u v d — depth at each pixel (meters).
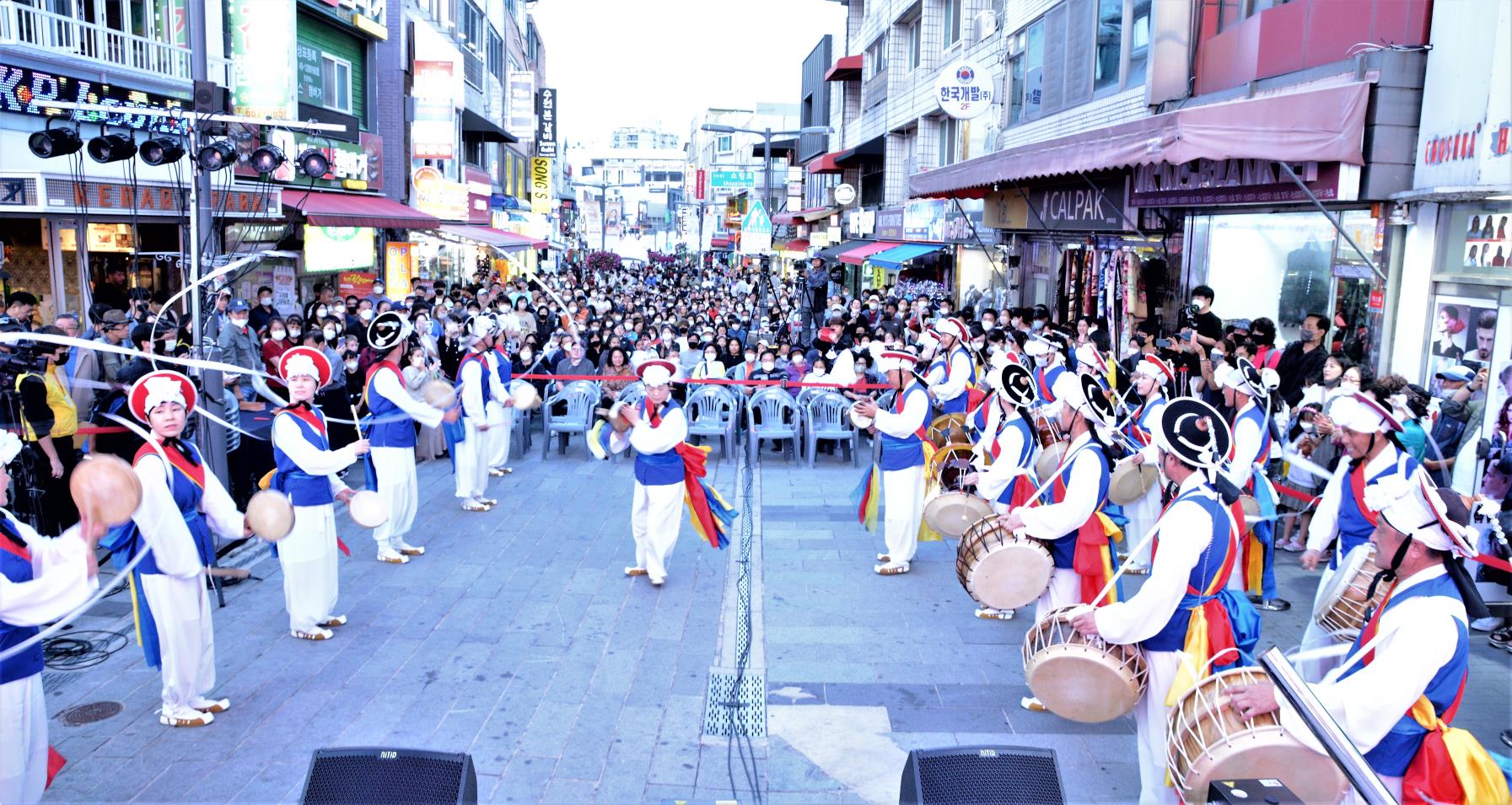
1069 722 5.71
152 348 8.09
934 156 28.20
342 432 9.81
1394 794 3.87
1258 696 3.88
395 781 3.80
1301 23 11.10
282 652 6.63
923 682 6.23
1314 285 11.16
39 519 7.84
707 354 13.97
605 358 14.10
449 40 30.17
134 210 11.89
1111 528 5.79
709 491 8.12
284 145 17.64
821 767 5.19
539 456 12.85
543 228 45.25
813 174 46.81
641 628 7.08
